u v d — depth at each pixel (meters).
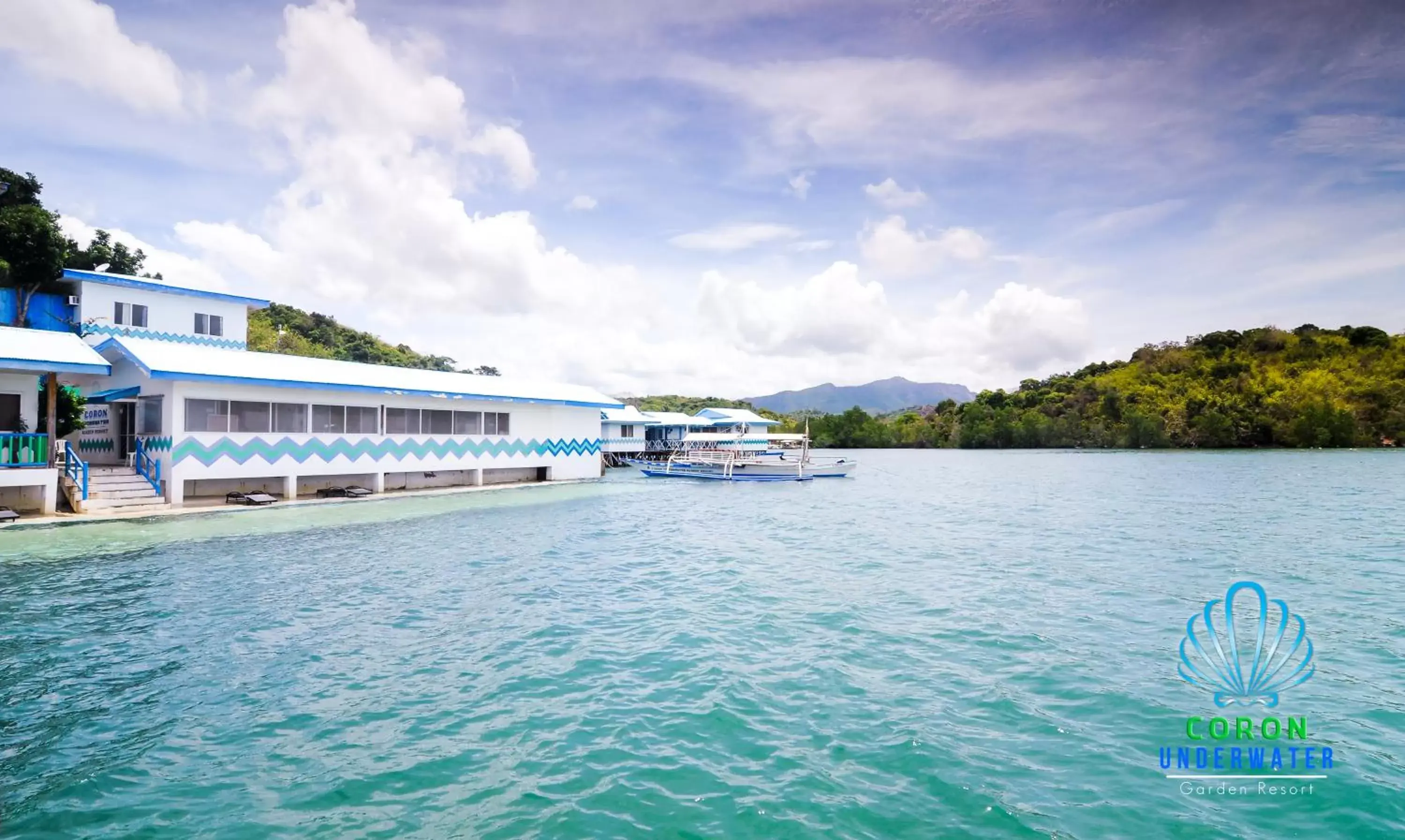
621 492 32.25
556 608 11.13
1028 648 9.31
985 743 6.49
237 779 5.71
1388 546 17.53
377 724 6.77
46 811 5.23
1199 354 100.06
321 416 24.38
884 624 10.41
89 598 11.34
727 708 7.22
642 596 12.07
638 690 7.72
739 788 5.64
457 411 29.23
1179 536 19.44
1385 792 5.64
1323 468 49.72
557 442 34.59
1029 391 108.81
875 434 111.19
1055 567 14.95
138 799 5.41
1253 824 5.19
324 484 26.03
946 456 83.94
